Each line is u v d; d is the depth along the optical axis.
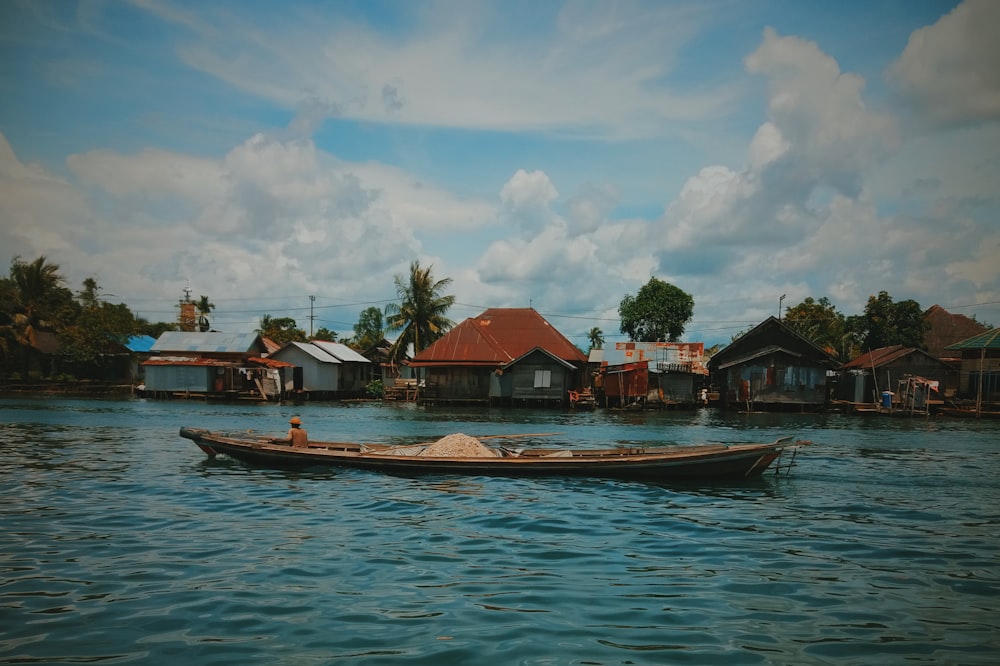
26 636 5.95
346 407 45.56
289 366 51.06
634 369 43.00
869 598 7.19
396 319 55.78
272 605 6.77
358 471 15.03
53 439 22.50
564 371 44.28
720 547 9.25
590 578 7.77
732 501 12.53
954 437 27.05
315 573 7.85
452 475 14.55
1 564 8.15
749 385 42.88
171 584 7.40
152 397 50.06
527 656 5.61
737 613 6.69
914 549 9.23
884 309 52.84
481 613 6.59
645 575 7.92
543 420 34.59
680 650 5.77
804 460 19.06
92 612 6.54
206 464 16.45
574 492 13.18
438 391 47.28
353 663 5.45
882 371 43.72
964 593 7.39
